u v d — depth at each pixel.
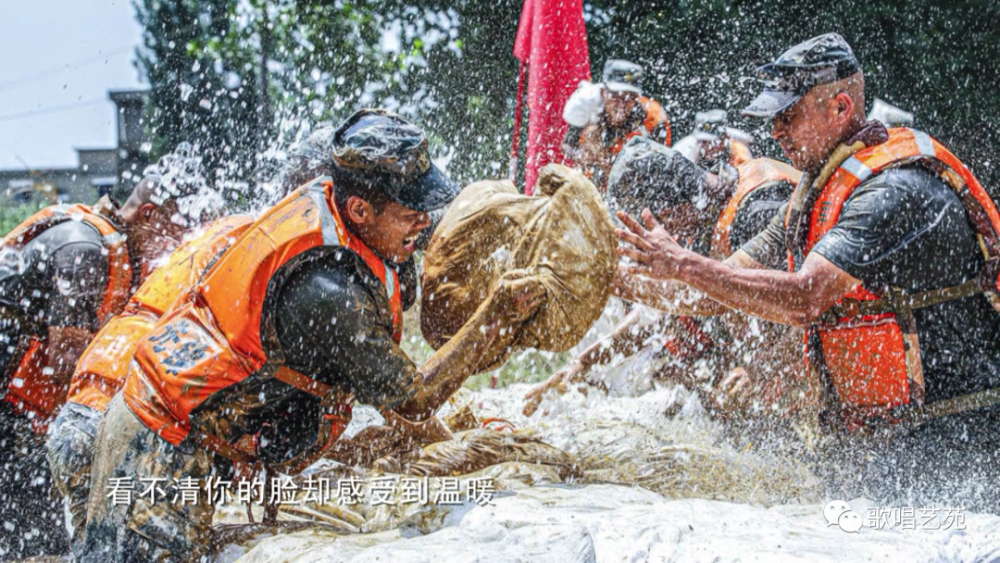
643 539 2.64
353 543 2.75
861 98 3.71
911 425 3.64
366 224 2.78
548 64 5.78
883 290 3.60
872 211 3.53
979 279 3.62
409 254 2.94
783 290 3.55
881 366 3.63
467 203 3.35
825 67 3.63
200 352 2.75
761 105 3.71
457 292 3.32
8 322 3.88
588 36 11.33
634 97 5.68
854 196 3.60
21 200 13.05
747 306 3.60
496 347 3.10
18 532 3.95
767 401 4.39
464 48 10.98
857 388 3.70
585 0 11.31
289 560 2.64
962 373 3.63
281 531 2.96
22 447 3.96
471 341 2.95
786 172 4.52
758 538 2.66
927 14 10.70
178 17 11.70
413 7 11.02
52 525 3.98
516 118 6.38
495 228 3.27
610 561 2.62
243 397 2.79
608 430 4.11
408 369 2.77
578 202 3.18
